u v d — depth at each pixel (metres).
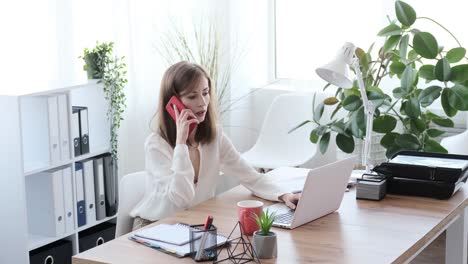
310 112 4.92
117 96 4.40
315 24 5.29
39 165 3.91
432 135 4.35
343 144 4.41
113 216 4.43
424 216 2.80
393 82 4.87
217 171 3.22
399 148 4.25
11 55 4.23
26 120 3.95
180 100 3.04
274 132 4.96
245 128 5.41
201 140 3.16
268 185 3.09
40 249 4.04
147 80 4.98
